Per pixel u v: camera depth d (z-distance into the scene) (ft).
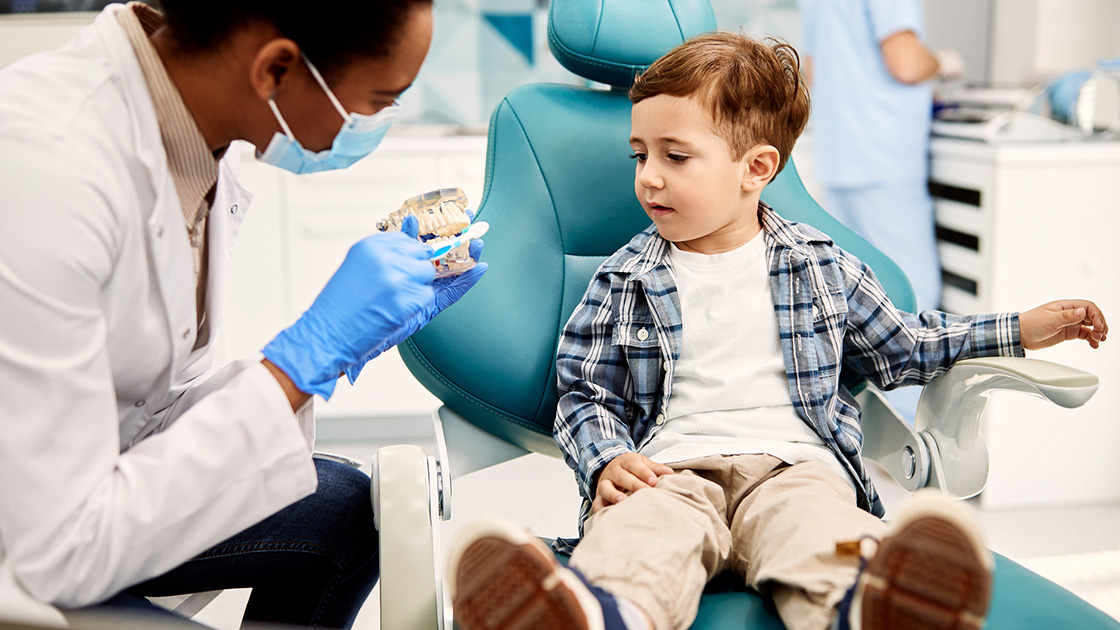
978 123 7.66
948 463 3.49
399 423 8.87
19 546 2.20
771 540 2.85
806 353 3.54
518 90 4.07
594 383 3.62
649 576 2.57
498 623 2.07
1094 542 6.51
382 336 2.64
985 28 9.68
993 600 2.67
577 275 3.98
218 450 2.37
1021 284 6.88
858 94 7.69
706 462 3.33
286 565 3.24
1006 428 7.03
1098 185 6.76
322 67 2.42
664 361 3.56
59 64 2.43
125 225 2.36
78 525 2.22
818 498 2.92
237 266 8.33
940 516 2.03
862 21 7.57
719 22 9.84
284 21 2.35
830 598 2.47
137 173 2.44
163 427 3.09
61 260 2.18
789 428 3.49
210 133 2.63
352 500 3.43
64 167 2.23
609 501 3.10
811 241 3.75
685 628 2.64
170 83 2.50
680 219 3.54
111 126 2.39
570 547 3.39
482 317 3.74
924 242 7.97
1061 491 7.15
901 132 7.72
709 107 3.45
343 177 8.30
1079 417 7.02
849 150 7.84
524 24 9.82
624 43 3.90
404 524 2.84
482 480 7.76
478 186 8.40
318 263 8.44
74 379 2.22
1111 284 6.89
